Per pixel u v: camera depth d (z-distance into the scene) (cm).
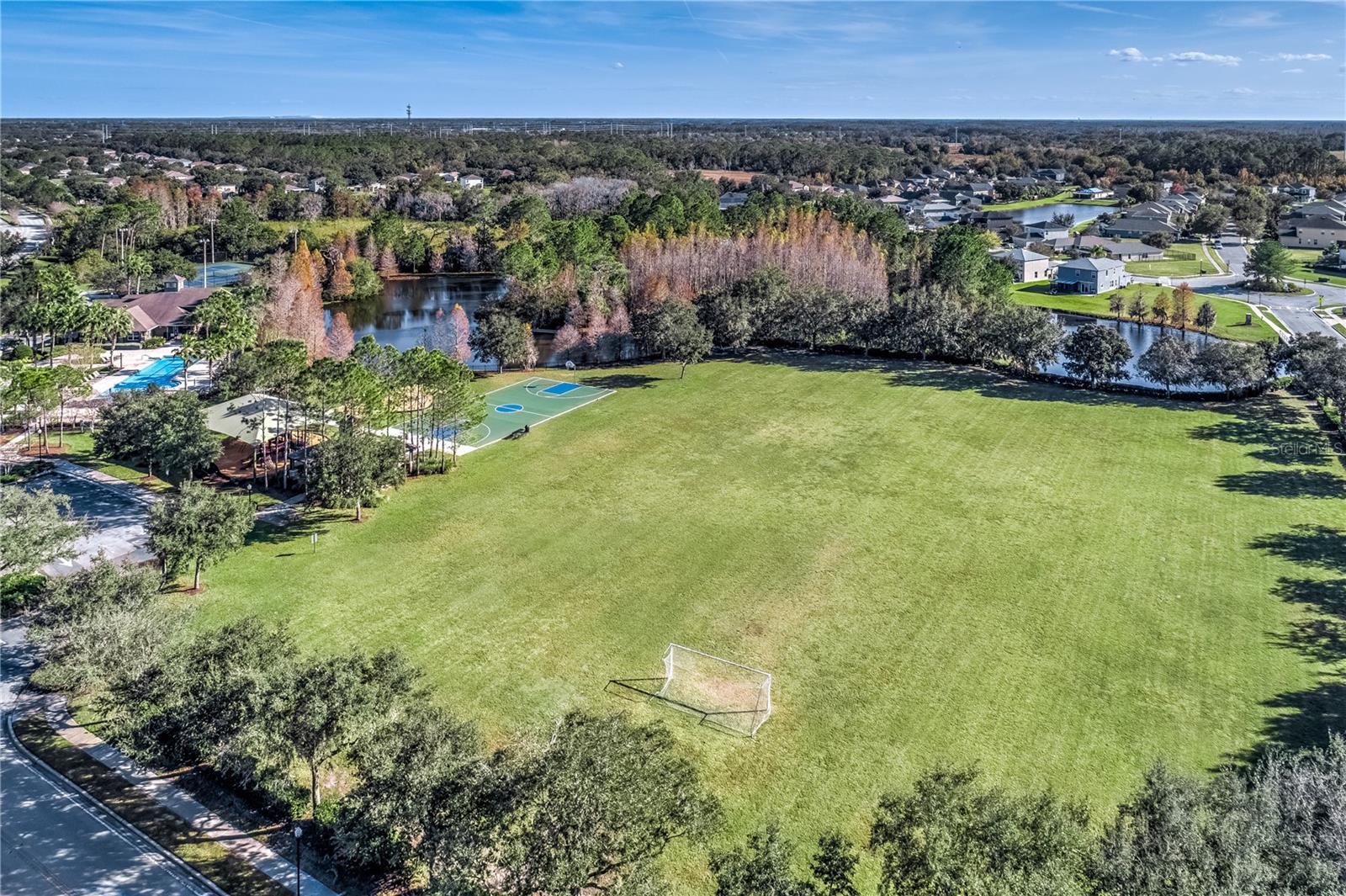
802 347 10688
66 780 3322
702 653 4250
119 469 6631
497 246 16850
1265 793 2589
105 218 14938
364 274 14538
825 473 6588
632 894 2294
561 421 7881
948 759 3500
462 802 2555
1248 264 14988
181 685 3272
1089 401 8369
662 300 10156
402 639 4353
